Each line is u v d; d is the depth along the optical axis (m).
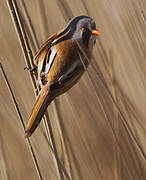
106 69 4.28
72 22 4.16
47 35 4.29
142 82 4.34
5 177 4.31
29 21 4.22
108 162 4.31
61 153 4.27
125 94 4.30
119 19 4.34
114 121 4.27
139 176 4.26
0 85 4.34
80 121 4.34
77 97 4.34
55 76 4.13
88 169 4.30
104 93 4.26
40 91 4.13
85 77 4.35
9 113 4.32
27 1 4.30
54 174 4.29
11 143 4.32
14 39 4.36
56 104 4.25
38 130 4.30
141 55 4.33
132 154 4.27
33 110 4.12
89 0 4.36
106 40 4.34
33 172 4.31
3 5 4.39
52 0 4.38
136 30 4.33
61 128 4.25
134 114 4.28
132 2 4.34
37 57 4.15
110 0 4.35
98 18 4.35
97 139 4.33
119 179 4.27
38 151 4.30
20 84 4.34
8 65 4.35
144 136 4.29
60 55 4.14
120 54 4.34
